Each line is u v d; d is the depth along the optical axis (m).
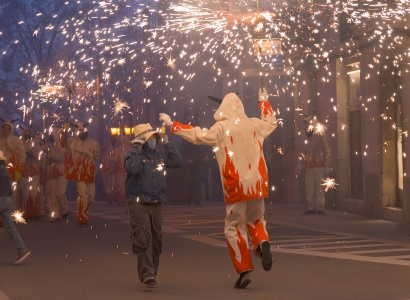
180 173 29.22
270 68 25.14
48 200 25.39
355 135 23.94
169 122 11.48
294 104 27.83
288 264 12.98
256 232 11.19
